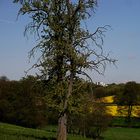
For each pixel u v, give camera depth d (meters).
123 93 118.62
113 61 34.41
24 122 89.88
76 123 64.94
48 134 54.50
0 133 40.88
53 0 34.03
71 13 34.41
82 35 33.94
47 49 34.22
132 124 111.94
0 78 98.50
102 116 70.81
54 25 33.91
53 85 35.31
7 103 91.44
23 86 88.69
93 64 34.09
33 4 33.69
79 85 34.81
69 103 34.72
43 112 87.56
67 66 34.41
